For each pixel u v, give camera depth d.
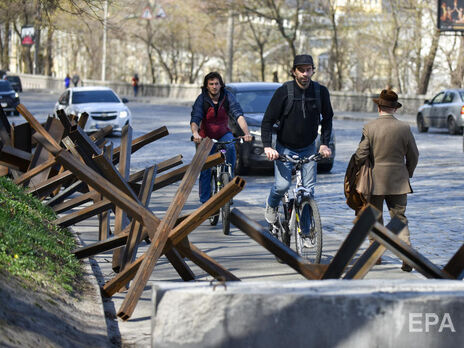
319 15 85.56
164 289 6.49
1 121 16.52
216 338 6.43
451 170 25.83
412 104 65.44
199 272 11.13
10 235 9.15
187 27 119.69
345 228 15.34
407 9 74.25
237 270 11.27
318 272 7.51
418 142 37.72
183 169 12.48
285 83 11.94
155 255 8.58
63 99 41.66
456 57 79.88
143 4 110.06
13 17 25.92
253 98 26.06
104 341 7.62
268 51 111.75
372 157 11.70
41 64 146.50
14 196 12.20
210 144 9.23
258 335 6.44
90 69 139.00
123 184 10.00
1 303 6.90
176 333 6.46
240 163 24.91
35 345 6.52
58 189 16.97
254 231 7.56
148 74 152.25
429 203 18.64
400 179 11.62
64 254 9.92
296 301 6.43
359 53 92.94
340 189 21.44
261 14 83.44
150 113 62.66
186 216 9.34
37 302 7.51
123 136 12.32
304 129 11.91
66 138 11.23
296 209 11.73
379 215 7.01
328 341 6.46
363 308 6.45
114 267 10.15
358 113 66.31
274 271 11.21
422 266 7.33
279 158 11.82
